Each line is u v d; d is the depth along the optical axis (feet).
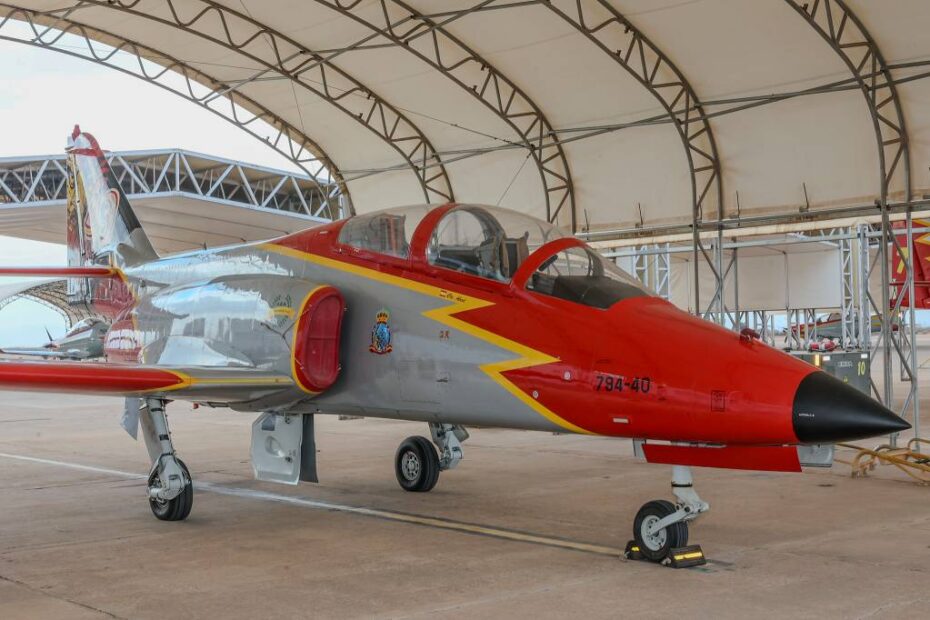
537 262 22.88
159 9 52.34
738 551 21.58
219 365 27.02
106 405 81.20
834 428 17.85
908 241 45.03
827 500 28.58
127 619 16.61
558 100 54.39
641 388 19.83
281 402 26.48
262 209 106.32
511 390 22.11
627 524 25.34
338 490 32.14
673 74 49.03
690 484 20.33
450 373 23.29
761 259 72.28
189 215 108.78
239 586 18.90
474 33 50.14
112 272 36.19
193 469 38.22
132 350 31.86
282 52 56.80
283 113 64.39
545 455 41.47
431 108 59.00
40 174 105.70
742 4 42.57
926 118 43.21
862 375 52.06
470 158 61.82
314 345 25.09
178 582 19.29
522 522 25.81
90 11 53.21
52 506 29.32
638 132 53.36
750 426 18.52
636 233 55.11
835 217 47.26
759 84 47.21
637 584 18.69
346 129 64.39
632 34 46.83
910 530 23.95
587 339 21.13
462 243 24.27
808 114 46.83
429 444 31.58
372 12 49.83
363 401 25.62
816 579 18.90
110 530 25.22
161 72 61.46
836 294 69.21
